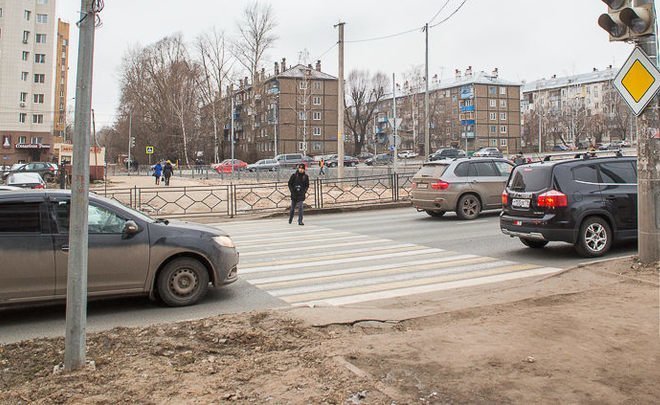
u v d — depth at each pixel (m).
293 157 62.22
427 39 32.72
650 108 7.30
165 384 3.71
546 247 10.43
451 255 9.82
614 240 9.24
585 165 9.28
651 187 7.30
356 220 16.75
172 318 6.02
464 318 5.32
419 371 3.90
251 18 64.12
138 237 6.34
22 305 5.91
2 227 5.89
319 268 8.81
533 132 95.44
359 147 93.31
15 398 3.50
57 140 90.00
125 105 84.25
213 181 36.84
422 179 15.98
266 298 6.86
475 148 91.56
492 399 3.43
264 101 77.06
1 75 77.56
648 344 4.42
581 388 3.59
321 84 86.75
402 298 6.62
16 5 78.00
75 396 3.51
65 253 6.01
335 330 5.03
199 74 71.00
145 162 82.62
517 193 9.58
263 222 17.00
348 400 3.42
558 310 5.53
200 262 6.65
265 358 4.23
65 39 111.31
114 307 6.54
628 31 7.05
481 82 93.56
